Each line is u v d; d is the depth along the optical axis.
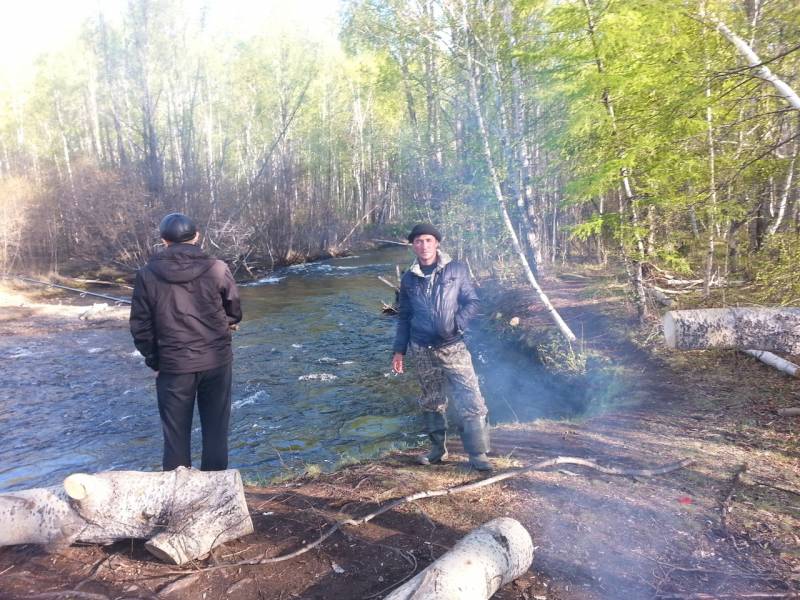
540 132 11.99
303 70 30.55
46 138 34.31
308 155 34.91
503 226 13.94
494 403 8.16
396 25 12.59
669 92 7.23
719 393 5.89
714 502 3.37
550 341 9.19
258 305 16.75
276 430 7.16
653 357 7.45
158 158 26.27
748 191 8.52
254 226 27.25
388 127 31.97
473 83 9.79
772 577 2.60
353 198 39.62
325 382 9.23
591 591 2.53
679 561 2.76
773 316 2.35
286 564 2.76
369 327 13.62
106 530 2.81
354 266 26.94
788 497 3.40
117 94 28.27
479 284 15.51
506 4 9.59
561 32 8.00
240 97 32.00
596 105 7.80
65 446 6.82
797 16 6.91
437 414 4.07
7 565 2.77
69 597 2.49
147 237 22.64
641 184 8.64
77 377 9.62
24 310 15.44
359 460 4.68
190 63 28.67
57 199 22.48
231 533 2.91
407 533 3.04
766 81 6.47
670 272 11.17
